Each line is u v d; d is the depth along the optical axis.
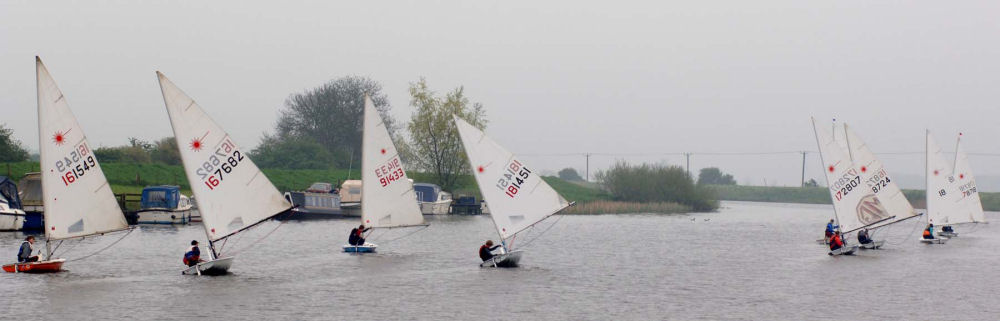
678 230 119.50
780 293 56.31
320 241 91.62
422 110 174.50
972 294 56.16
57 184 56.72
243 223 59.47
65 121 56.72
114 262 68.19
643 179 191.88
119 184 153.50
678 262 74.62
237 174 59.25
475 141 68.31
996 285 60.31
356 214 143.75
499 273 65.12
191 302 50.12
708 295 55.38
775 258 78.56
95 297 51.09
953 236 108.69
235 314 47.00
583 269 68.69
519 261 73.00
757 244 95.00
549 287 58.22
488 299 52.97
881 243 89.31
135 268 64.44
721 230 120.19
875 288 58.69
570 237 104.50
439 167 175.25
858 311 49.91
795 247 91.00
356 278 61.28
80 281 57.09
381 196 79.19
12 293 51.78
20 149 167.25
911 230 122.94
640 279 62.81
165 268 64.62
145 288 54.72
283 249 82.31
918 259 77.75
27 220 97.19
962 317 48.25
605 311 49.44
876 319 47.62
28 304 48.56
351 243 79.81
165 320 45.03
